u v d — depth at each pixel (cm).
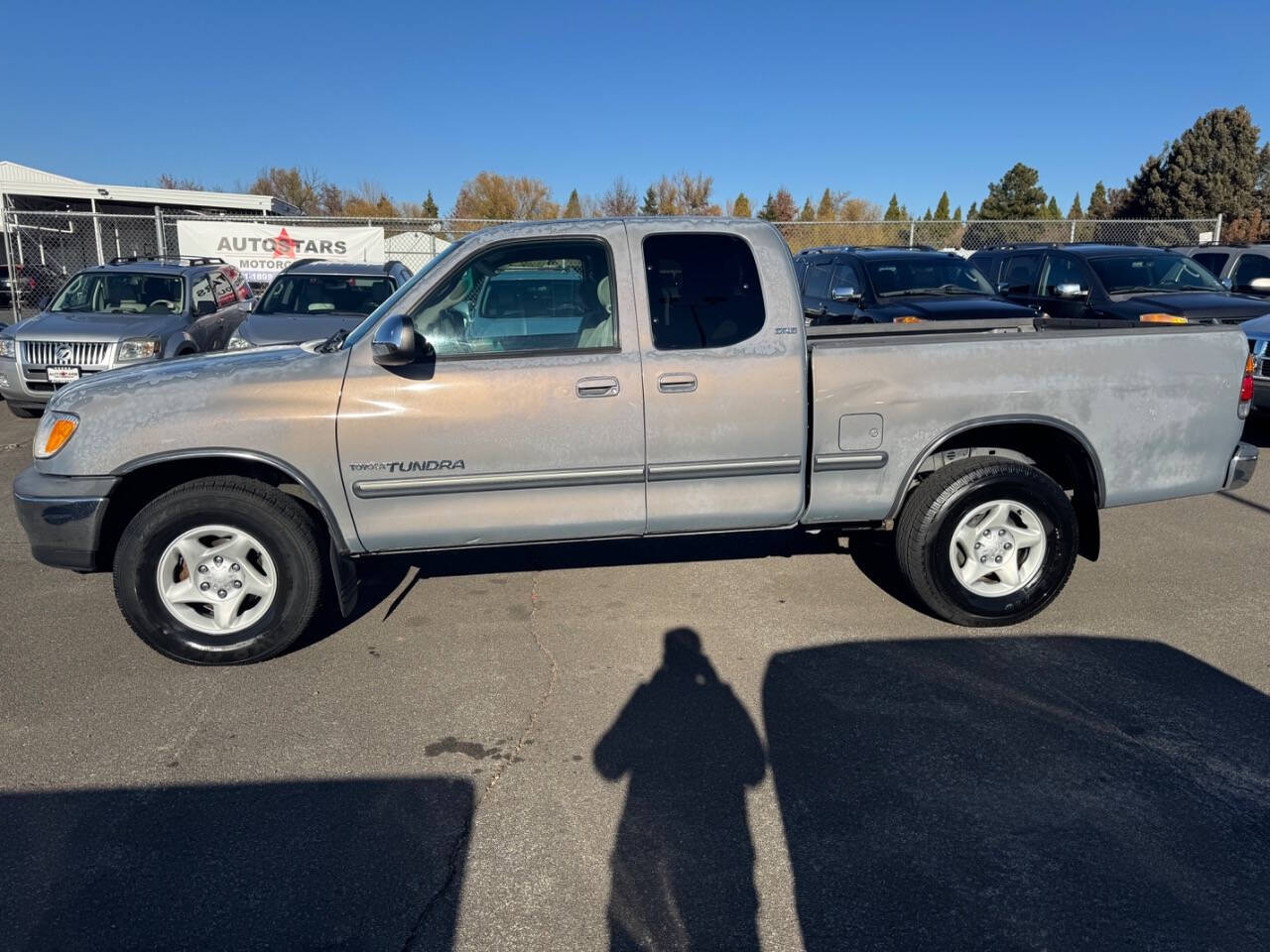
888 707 385
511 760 348
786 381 433
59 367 998
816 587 521
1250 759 344
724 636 457
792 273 440
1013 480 447
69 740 364
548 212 5275
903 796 322
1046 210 5406
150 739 365
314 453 412
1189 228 2369
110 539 433
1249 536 609
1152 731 365
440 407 415
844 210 5147
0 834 305
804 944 254
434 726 373
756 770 340
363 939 257
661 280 432
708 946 254
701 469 437
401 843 299
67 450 411
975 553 457
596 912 267
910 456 449
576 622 477
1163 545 591
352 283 1070
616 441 428
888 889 275
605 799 322
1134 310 937
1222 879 278
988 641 449
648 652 441
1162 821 307
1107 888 275
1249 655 431
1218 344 470
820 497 450
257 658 427
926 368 443
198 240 1769
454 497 426
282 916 266
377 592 520
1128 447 465
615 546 595
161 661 436
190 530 414
